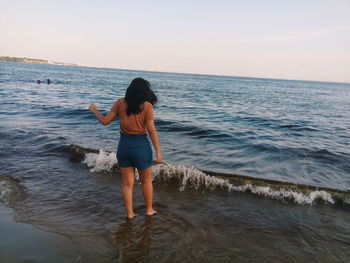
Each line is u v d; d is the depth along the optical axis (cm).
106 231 309
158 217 347
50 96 1881
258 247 296
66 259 253
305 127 1094
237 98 2661
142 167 322
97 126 899
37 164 525
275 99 2844
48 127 850
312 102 2705
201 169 526
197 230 322
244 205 398
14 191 399
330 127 1139
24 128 812
